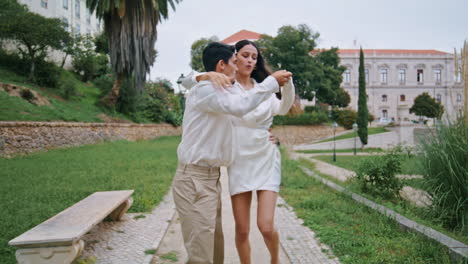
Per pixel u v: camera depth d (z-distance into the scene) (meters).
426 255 3.24
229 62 2.23
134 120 27.12
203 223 2.10
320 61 48.41
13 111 14.80
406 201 6.02
